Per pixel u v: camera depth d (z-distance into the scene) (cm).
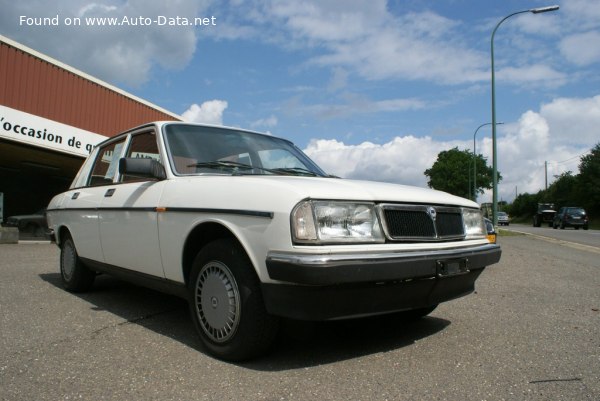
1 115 1281
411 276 286
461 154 8431
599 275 722
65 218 510
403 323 400
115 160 458
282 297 265
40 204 2269
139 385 256
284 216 262
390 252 282
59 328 364
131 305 448
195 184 334
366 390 253
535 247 1268
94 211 446
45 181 2297
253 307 280
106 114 1630
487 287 591
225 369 281
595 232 2630
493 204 1872
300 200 262
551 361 306
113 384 257
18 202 2178
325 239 263
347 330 373
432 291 313
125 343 330
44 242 1294
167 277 353
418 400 242
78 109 1520
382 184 330
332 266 252
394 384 262
